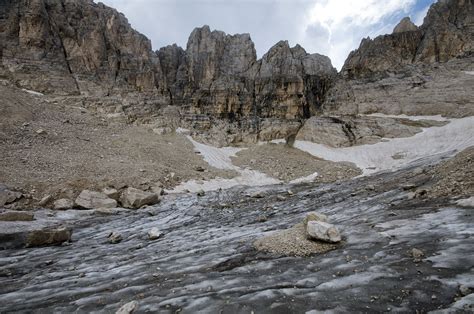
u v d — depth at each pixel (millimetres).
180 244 13102
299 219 15625
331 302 5773
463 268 6422
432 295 5566
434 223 10070
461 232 8656
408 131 49938
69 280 8984
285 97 63594
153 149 42156
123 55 60375
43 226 16953
